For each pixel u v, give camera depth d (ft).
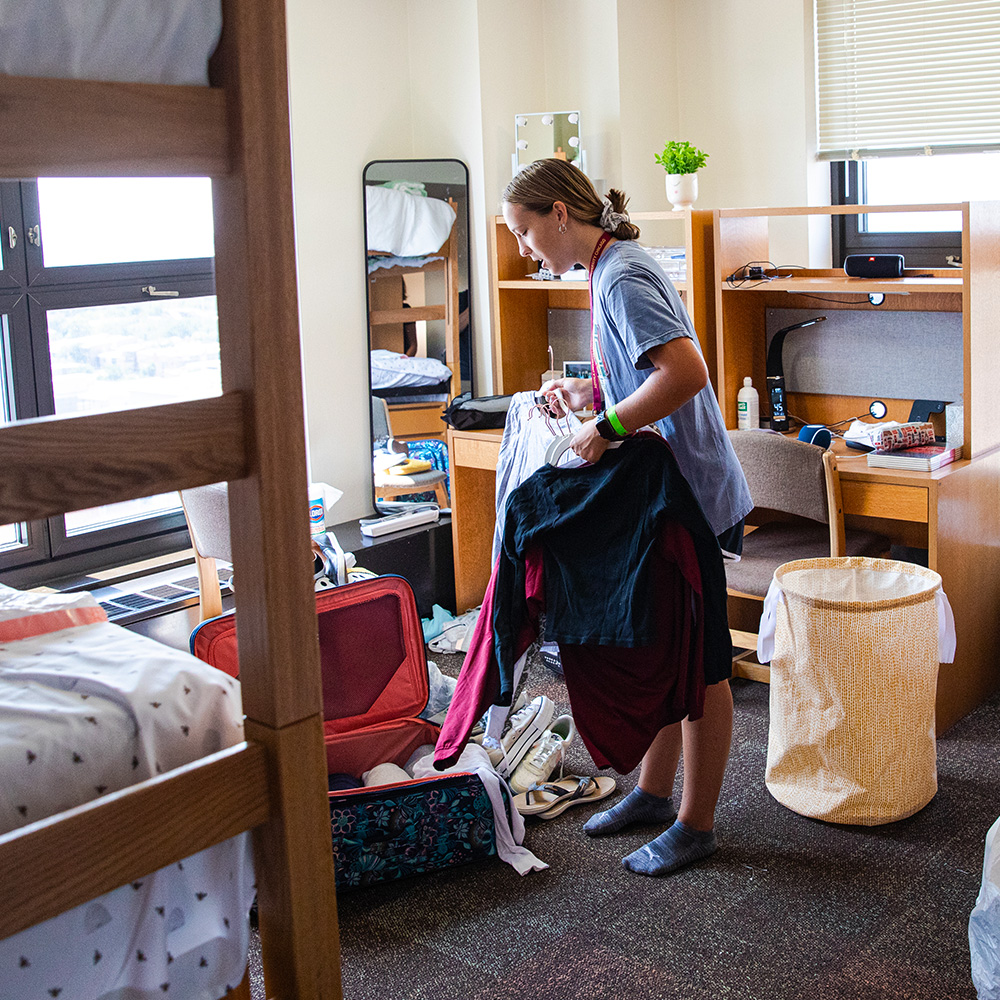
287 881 3.74
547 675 11.12
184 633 10.12
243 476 3.47
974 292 9.41
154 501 11.84
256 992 6.51
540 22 13.12
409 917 7.17
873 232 12.72
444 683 9.38
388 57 12.91
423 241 12.94
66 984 3.59
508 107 12.91
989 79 11.53
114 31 2.99
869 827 8.02
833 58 12.35
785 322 11.56
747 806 8.42
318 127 12.20
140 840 3.36
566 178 7.08
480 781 7.66
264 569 3.51
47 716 3.79
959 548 9.52
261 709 3.67
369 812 7.37
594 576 6.84
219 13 3.18
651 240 13.25
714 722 7.33
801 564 8.93
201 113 3.21
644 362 6.73
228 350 3.47
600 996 6.31
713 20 12.81
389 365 13.00
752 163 12.85
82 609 4.92
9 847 3.06
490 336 13.25
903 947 6.63
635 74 12.71
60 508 3.07
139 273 11.10
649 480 6.72
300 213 12.14
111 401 11.19
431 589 12.81
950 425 10.05
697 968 6.52
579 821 8.32
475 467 12.25
